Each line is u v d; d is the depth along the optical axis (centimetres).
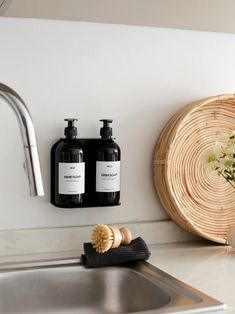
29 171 104
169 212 152
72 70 144
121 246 133
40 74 141
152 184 154
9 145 138
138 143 152
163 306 102
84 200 143
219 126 157
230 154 140
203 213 155
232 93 163
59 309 127
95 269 129
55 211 143
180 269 127
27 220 140
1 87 107
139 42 151
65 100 143
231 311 97
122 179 150
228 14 141
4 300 122
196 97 159
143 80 152
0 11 129
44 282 126
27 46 139
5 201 138
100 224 135
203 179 155
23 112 106
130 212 152
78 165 138
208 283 116
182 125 150
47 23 141
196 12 139
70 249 143
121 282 127
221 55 162
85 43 145
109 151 141
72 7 131
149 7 133
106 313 126
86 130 146
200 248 150
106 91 148
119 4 130
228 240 146
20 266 127
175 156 149
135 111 151
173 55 156
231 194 159
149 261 135
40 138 141
